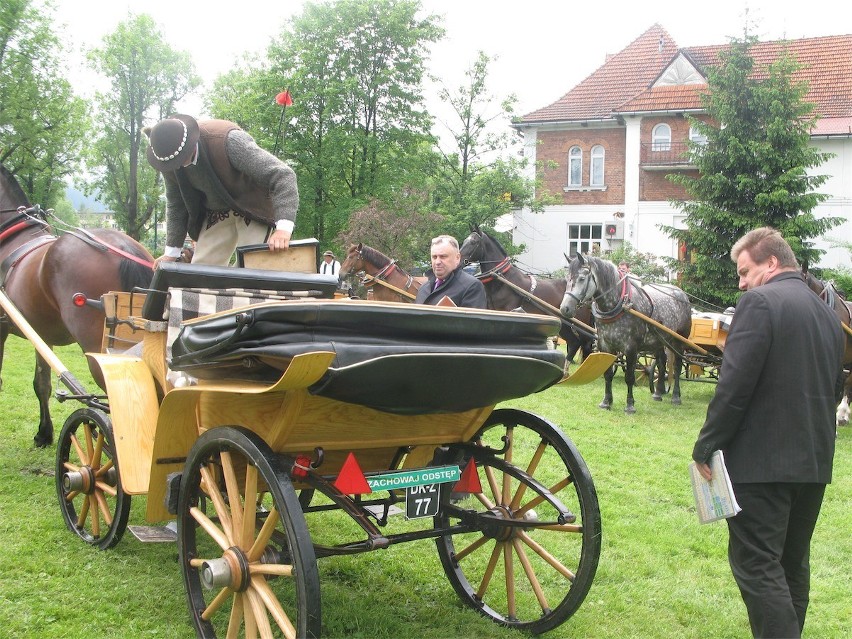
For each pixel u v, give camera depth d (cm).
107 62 3319
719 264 2145
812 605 418
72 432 445
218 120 403
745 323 304
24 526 446
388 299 1157
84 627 334
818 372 307
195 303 344
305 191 2666
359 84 2725
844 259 2648
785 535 312
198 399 327
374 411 312
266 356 260
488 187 2697
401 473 306
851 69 2862
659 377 1113
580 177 2997
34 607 348
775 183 2069
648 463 714
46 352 463
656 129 2858
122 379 379
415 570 430
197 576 323
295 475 283
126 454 360
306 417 295
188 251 769
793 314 304
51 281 534
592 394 1140
